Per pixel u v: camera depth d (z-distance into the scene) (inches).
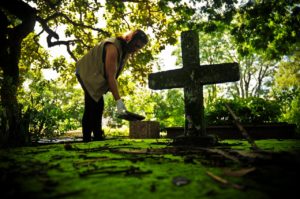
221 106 277.1
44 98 217.8
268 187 48.5
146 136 265.7
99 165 74.8
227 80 137.2
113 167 70.1
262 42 281.0
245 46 305.0
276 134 222.5
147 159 86.0
